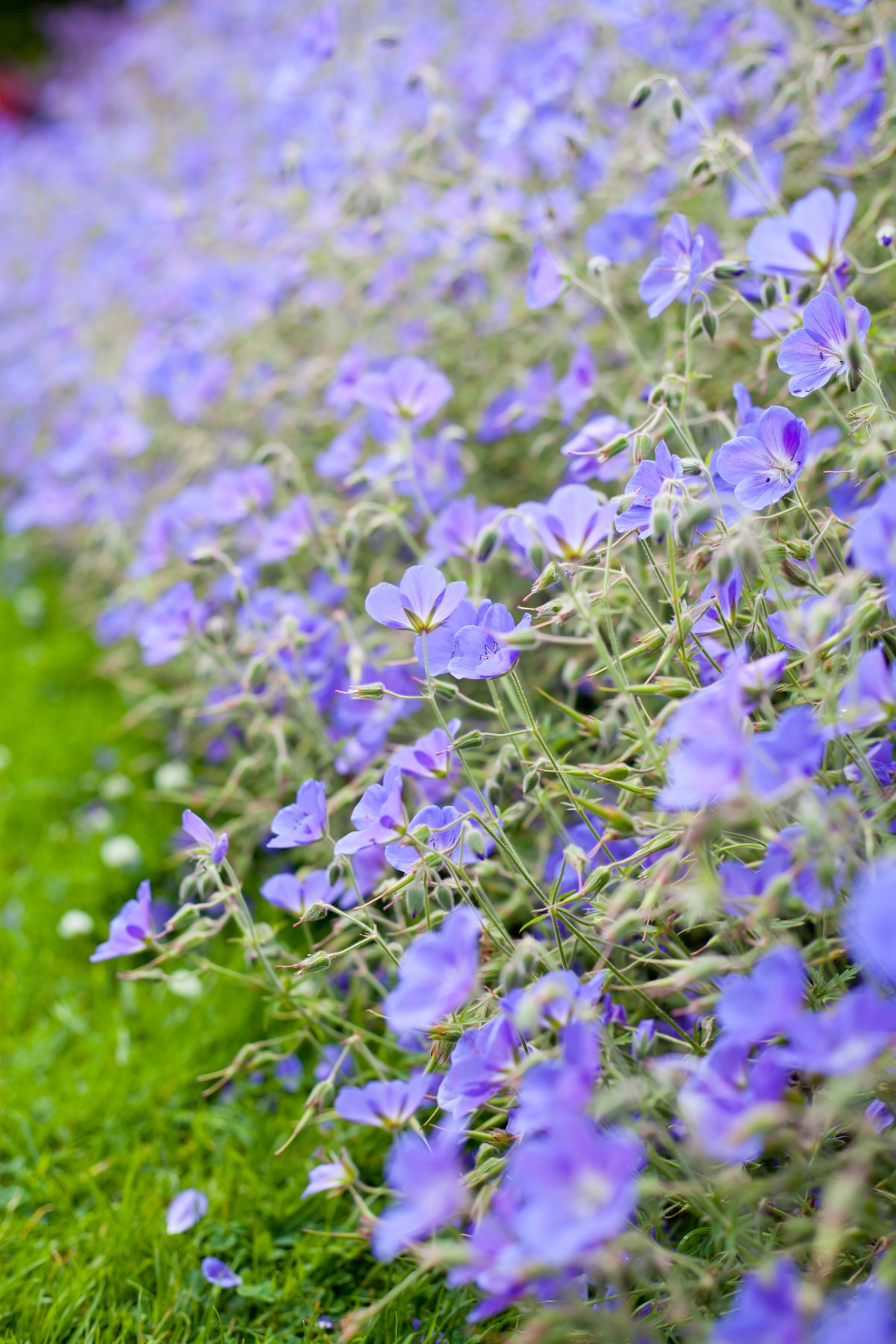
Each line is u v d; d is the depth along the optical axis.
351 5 2.52
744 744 0.87
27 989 1.31
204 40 3.23
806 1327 0.83
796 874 0.89
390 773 0.98
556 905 0.99
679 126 1.30
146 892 1.06
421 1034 1.03
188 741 1.55
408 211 1.62
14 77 4.74
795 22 1.35
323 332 1.79
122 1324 1.08
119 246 2.40
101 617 1.73
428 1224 0.88
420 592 0.99
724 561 0.93
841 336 0.99
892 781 0.98
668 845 0.99
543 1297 0.93
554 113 1.47
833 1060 0.84
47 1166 1.17
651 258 1.39
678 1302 0.89
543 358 1.48
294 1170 1.14
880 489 0.95
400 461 1.26
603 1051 0.94
